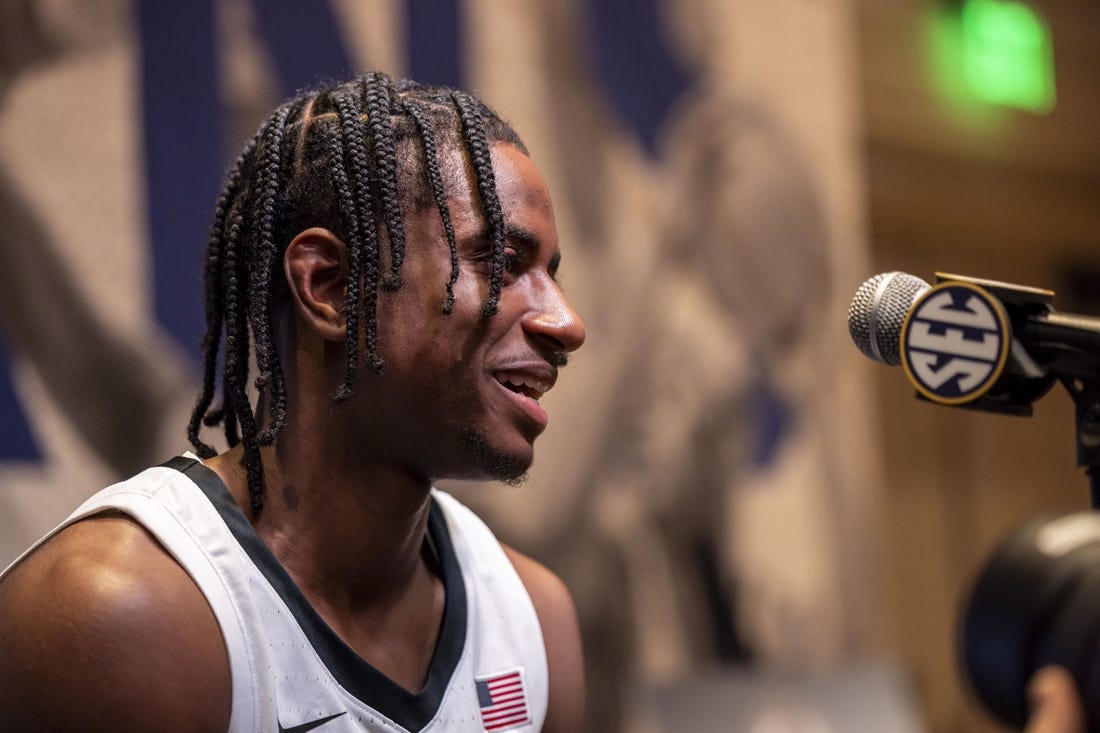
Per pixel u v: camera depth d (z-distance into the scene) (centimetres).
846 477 746
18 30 520
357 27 607
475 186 226
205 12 563
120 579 203
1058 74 1004
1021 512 985
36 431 512
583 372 656
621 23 700
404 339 220
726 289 715
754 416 716
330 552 229
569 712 269
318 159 229
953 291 213
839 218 770
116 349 531
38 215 518
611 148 686
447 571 251
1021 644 161
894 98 898
